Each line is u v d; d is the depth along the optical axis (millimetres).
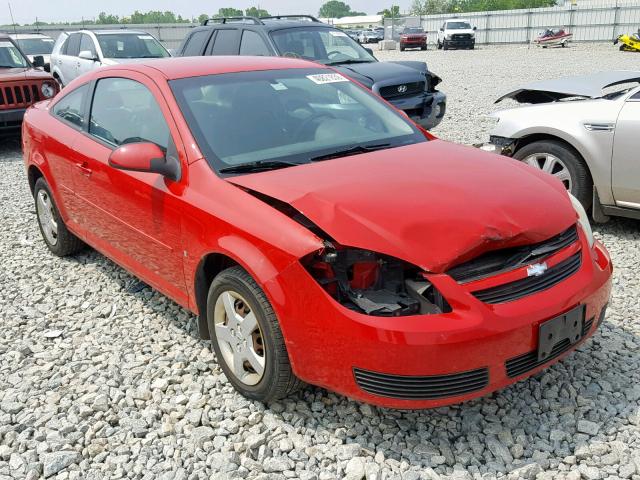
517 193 3189
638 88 5348
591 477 2740
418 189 3129
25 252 5816
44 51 18281
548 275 3000
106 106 4496
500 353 2764
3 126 10570
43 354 3963
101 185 4285
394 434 3062
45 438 3170
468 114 12570
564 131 5609
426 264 2748
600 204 5621
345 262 2885
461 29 38938
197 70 4141
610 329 3996
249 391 3293
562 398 3297
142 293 4793
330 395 3373
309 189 3131
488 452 2926
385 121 4277
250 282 3086
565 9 41438
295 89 4227
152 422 3238
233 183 3352
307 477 2795
